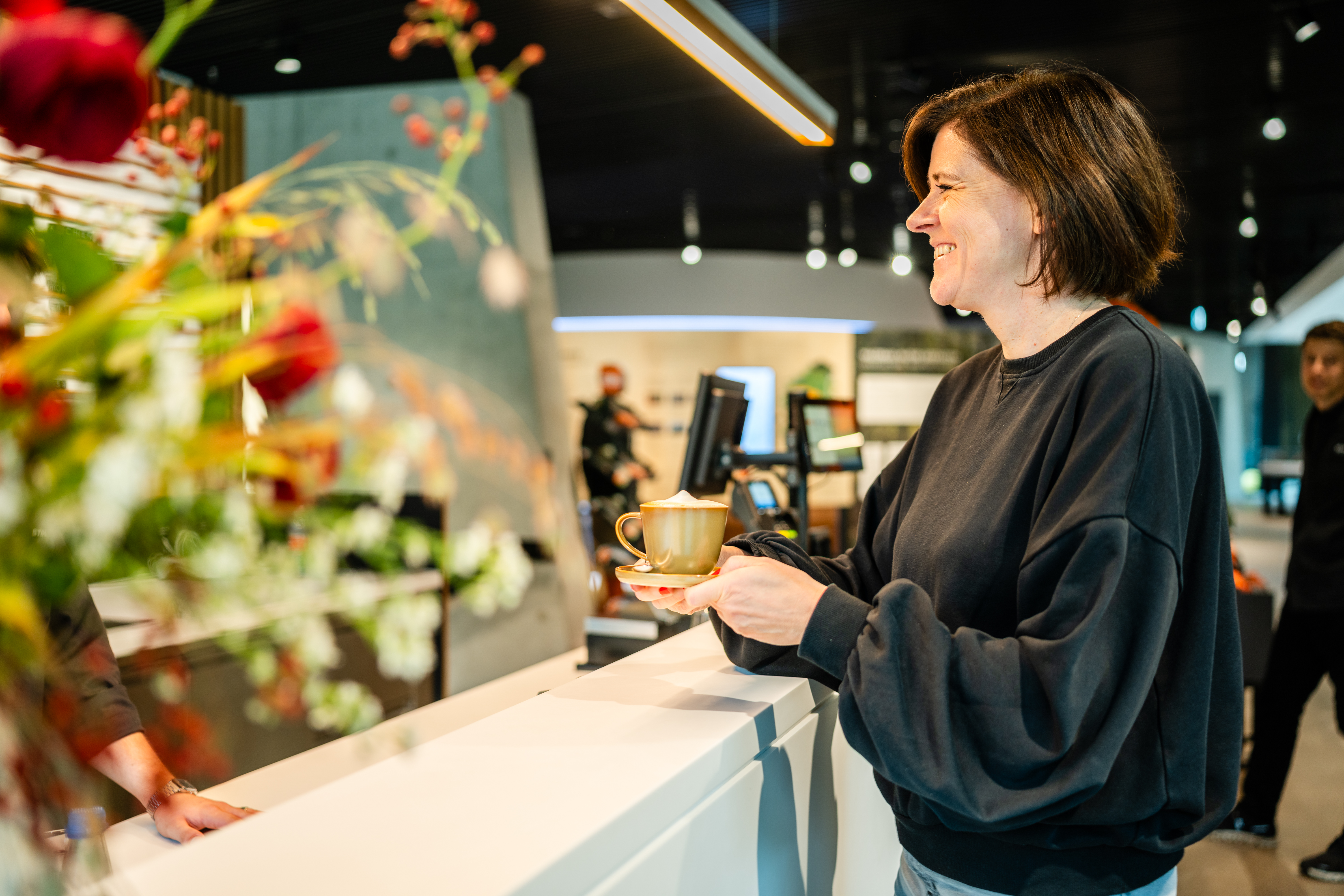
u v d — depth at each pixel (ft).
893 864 4.71
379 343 1.47
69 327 1.25
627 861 2.32
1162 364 2.71
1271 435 58.70
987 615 2.94
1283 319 51.34
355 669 8.36
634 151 26.22
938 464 3.46
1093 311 3.10
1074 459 2.68
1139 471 2.57
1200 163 27.20
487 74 1.65
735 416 7.35
